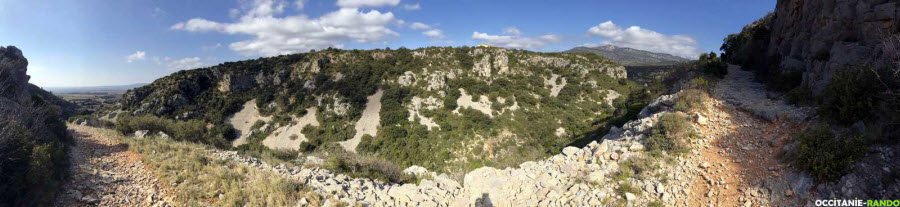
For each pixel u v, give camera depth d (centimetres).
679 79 1873
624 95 7325
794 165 698
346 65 8175
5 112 1343
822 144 659
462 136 5453
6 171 874
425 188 1010
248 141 6319
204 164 1342
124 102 6391
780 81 1259
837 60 1012
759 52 2017
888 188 562
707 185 771
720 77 1662
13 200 822
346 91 7075
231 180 1124
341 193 1037
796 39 1455
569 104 7119
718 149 894
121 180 1103
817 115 866
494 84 7769
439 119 6166
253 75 7731
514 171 1011
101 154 1423
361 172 1357
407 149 5322
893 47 791
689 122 1077
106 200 952
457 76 8031
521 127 5891
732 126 1003
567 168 987
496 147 5128
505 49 9612
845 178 604
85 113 6525
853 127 730
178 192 1038
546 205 855
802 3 1522
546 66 8938
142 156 1404
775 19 1984
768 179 700
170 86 6662
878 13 955
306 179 1158
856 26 1045
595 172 909
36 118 1500
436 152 5159
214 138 3903
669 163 884
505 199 898
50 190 891
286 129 6500
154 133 2561
